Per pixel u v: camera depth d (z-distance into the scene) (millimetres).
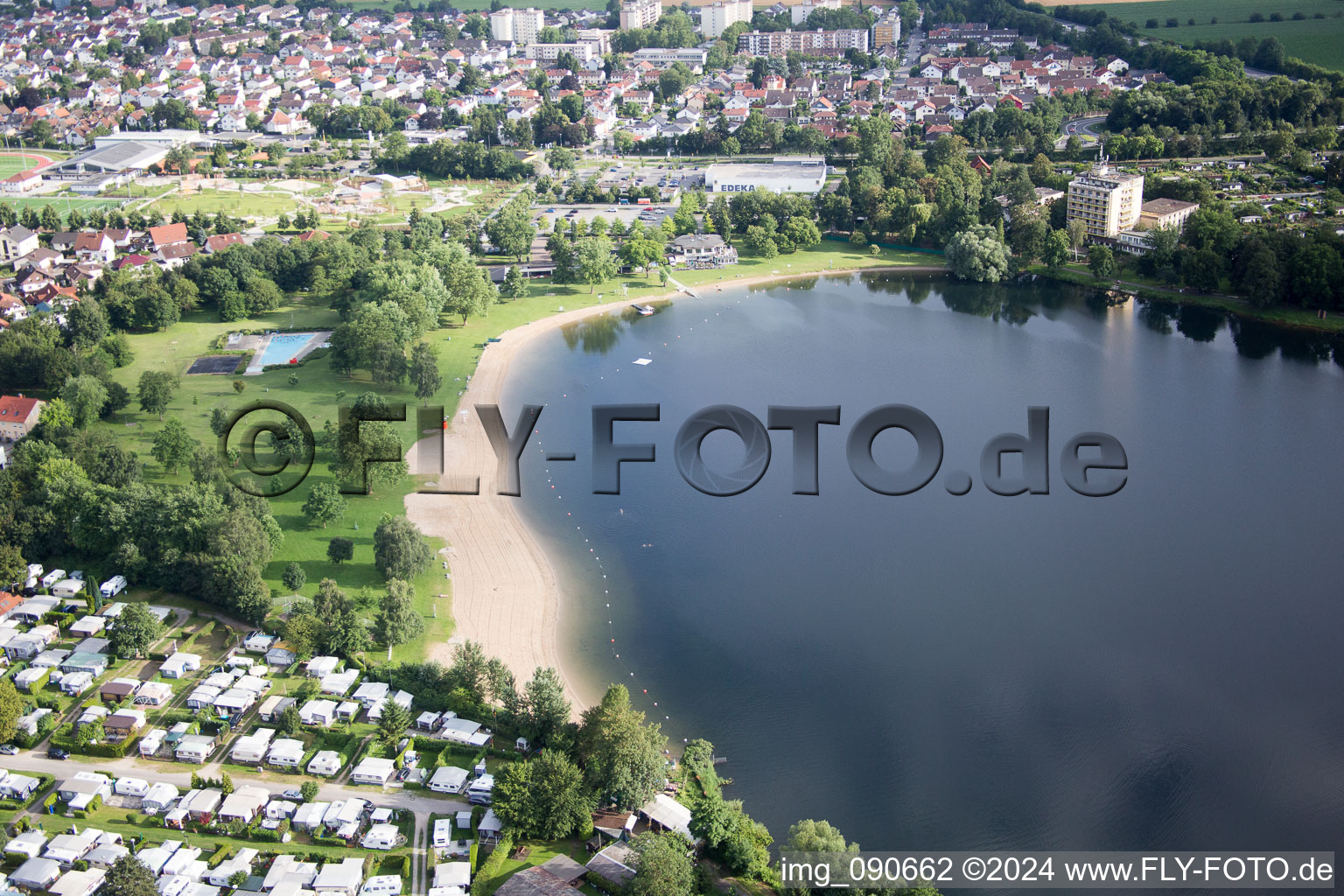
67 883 196750
